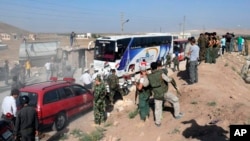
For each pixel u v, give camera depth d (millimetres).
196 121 10430
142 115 11844
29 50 39156
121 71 25625
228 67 23500
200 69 20281
